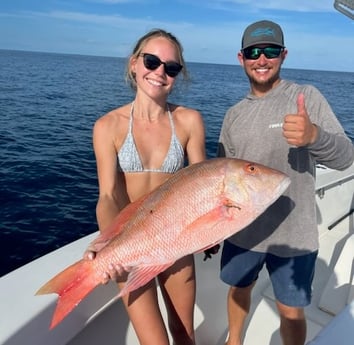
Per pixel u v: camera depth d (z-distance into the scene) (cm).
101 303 206
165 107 219
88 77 4775
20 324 160
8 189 838
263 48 233
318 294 313
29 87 3142
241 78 6206
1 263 562
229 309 256
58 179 927
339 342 132
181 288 207
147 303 183
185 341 214
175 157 211
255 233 235
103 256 165
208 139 1371
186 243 163
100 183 204
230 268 248
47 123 1672
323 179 398
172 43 206
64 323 182
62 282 157
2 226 668
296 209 225
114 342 218
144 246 166
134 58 213
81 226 691
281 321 239
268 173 166
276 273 233
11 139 1323
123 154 204
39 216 717
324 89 4588
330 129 211
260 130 234
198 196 163
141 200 172
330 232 417
